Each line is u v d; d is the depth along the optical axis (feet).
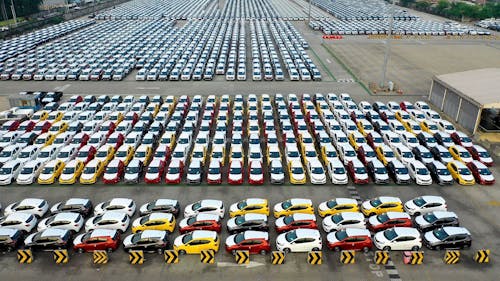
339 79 254.06
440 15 557.74
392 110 193.26
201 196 128.16
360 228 107.65
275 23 445.78
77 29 424.46
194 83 245.45
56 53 307.37
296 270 96.43
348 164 142.51
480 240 106.83
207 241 101.35
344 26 424.46
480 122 178.29
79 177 139.44
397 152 149.89
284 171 143.43
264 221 108.27
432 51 334.24
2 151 151.33
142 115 182.39
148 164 150.20
